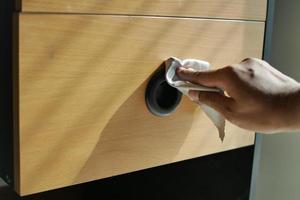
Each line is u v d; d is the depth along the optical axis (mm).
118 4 449
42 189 427
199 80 488
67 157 440
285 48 898
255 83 468
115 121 472
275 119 465
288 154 905
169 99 529
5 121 440
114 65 458
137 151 500
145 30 476
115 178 812
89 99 445
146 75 487
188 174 737
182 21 507
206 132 568
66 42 417
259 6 594
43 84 409
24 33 390
